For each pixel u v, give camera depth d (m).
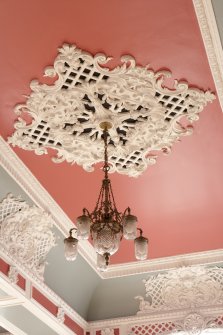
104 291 9.37
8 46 5.30
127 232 5.41
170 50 5.35
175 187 7.25
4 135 6.32
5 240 7.03
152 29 5.14
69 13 4.98
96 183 7.18
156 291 9.12
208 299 8.85
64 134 6.21
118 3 4.89
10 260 7.09
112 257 8.77
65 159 6.68
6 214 7.06
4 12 4.96
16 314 7.86
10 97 5.87
